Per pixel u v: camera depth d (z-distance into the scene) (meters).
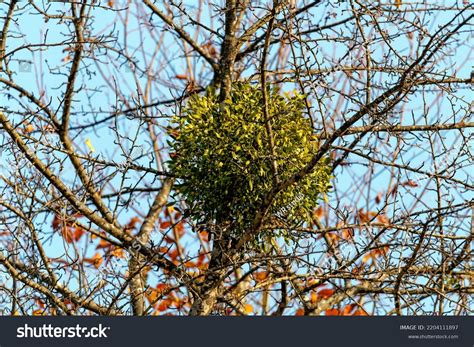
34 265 9.05
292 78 9.35
